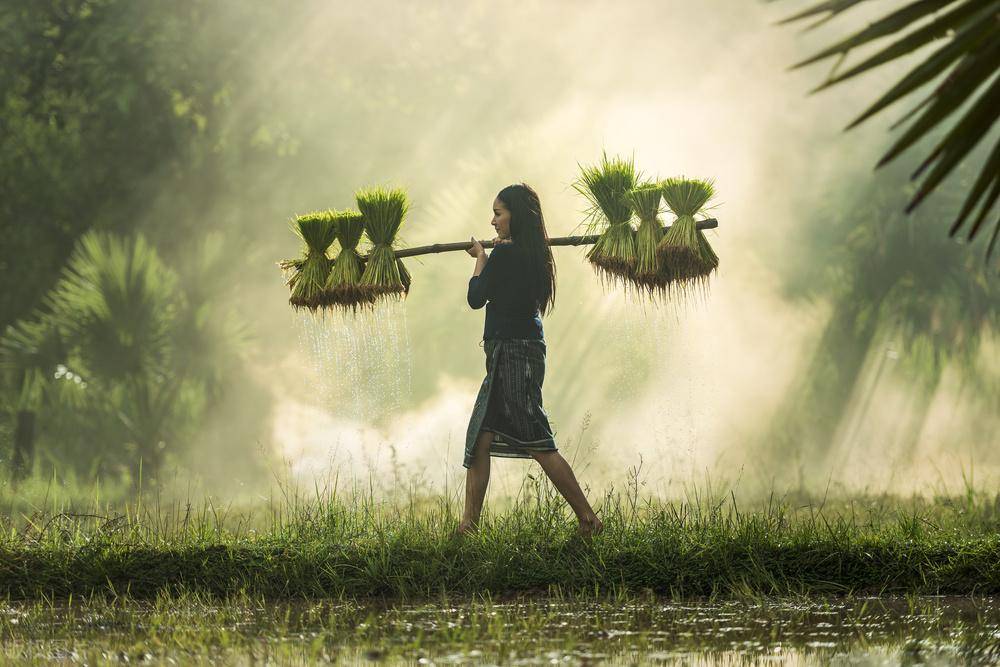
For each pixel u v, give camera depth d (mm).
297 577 10172
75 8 38375
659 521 11102
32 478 20078
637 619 8688
